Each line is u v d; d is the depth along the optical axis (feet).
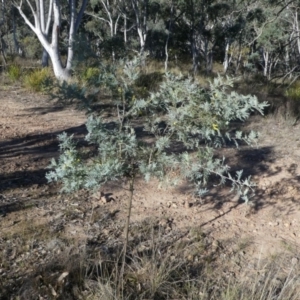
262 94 37.14
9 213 14.98
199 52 91.71
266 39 76.38
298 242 15.25
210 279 12.71
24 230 13.97
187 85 9.68
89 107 10.13
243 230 15.66
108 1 89.51
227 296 11.14
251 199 17.53
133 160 10.66
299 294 11.59
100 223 14.96
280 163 20.75
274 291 11.48
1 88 35.22
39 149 20.98
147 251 13.57
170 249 13.91
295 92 39.88
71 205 15.92
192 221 15.84
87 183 9.51
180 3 74.74
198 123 9.84
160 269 12.00
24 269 12.15
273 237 15.39
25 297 11.00
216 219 16.15
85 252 12.48
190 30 82.07
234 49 99.71
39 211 15.31
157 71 42.24
